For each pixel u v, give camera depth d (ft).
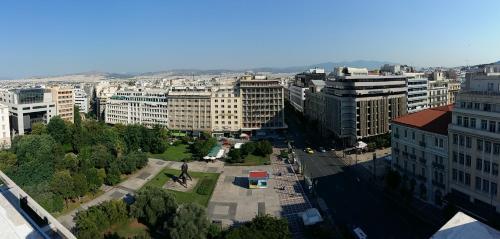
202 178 586.45
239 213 443.32
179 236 333.42
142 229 392.06
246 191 521.24
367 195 481.46
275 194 504.02
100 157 598.75
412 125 459.73
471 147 371.35
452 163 397.19
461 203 378.12
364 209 435.53
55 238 160.25
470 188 375.45
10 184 219.20
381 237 363.15
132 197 496.23
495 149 346.13
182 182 565.94
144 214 398.01
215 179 579.07
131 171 607.37
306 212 402.72
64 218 429.79
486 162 355.77
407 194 435.53
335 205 452.35
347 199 471.21
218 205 469.57
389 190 479.82
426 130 432.66
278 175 592.60
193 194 511.81
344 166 625.00
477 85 382.01
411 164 465.47
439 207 417.90
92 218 370.12
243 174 606.14
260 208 456.86
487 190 357.41
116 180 553.23
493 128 349.00
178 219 345.51
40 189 441.27
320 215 397.80
